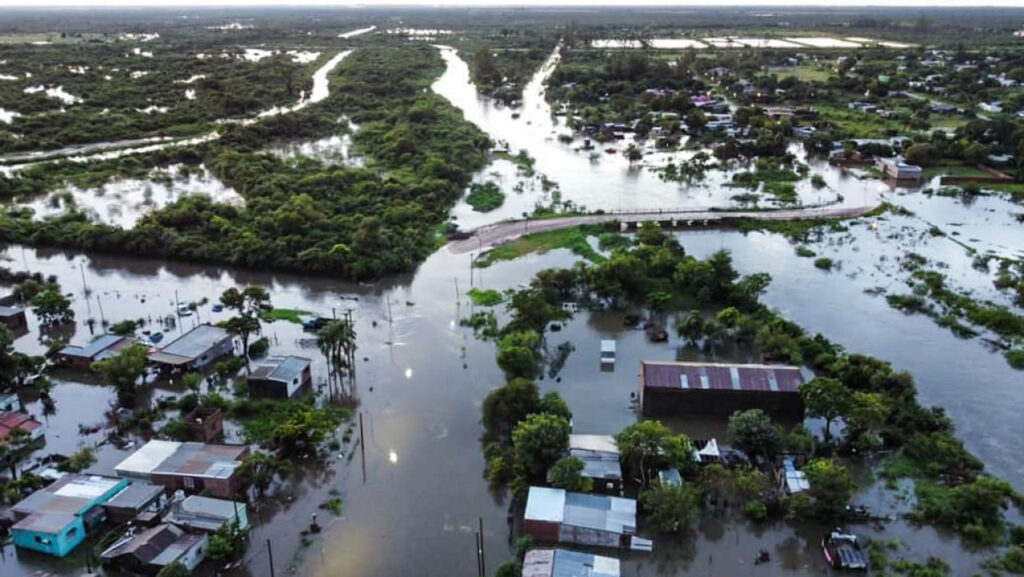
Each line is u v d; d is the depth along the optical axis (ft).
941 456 262.47
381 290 421.18
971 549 224.33
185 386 319.88
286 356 332.19
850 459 266.98
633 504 235.40
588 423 288.92
